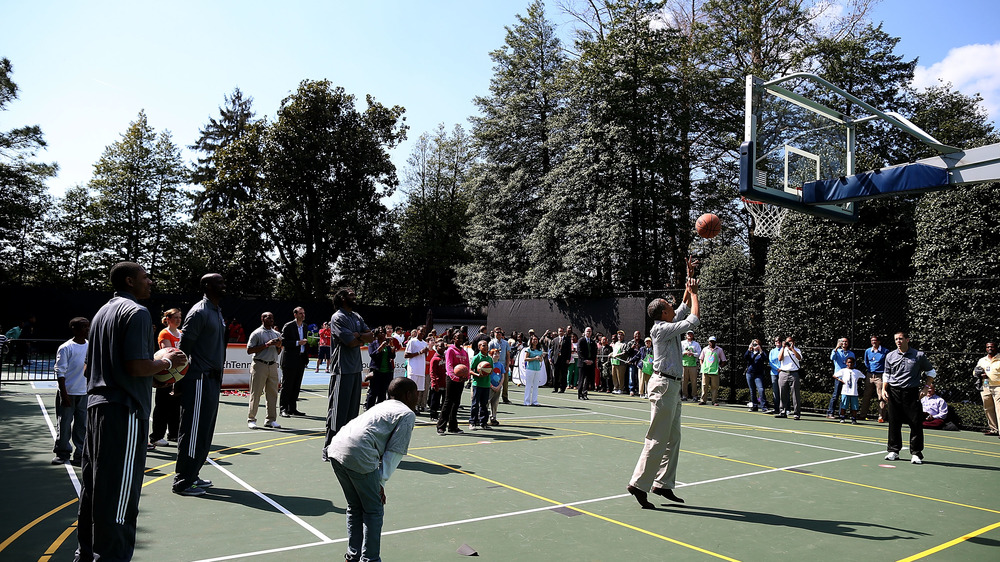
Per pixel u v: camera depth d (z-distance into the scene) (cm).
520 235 3481
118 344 438
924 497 791
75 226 4222
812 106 1074
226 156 4009
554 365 2227
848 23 2908
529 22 3606
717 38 3106
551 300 2806
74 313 3161
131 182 4222
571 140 3006
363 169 3978
